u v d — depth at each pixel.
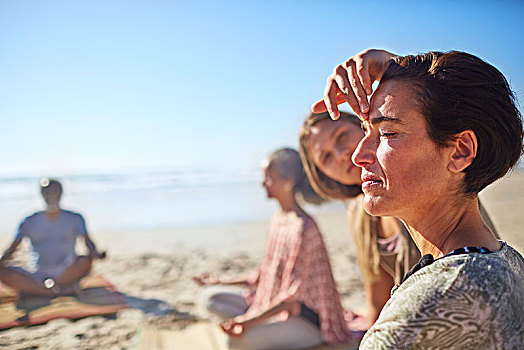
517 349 0.81
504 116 0.92
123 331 3.55
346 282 4.97
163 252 6.80
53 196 4.73
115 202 13.62
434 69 0.94
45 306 4.10
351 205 2.25
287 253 3.04
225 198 14.55
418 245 1.05
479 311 0.79
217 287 3.71
